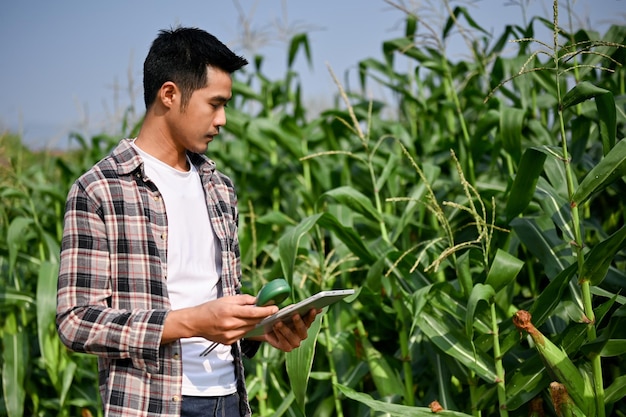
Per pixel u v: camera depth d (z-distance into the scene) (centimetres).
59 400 408
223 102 212
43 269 381
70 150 618
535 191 302
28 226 434
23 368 388
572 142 352
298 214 452
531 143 384
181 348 207
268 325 211
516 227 307
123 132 520
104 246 203
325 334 331
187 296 212
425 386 351
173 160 218
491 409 301
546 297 272
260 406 351
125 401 201
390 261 319
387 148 445
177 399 202
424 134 460
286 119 454
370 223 390
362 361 334
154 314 195
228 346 222
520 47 399
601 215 377
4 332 397
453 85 410
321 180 443
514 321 252
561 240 302
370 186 421
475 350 275
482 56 417
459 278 286
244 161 473
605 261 256
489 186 383
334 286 377
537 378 271
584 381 253
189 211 218
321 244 333
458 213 356
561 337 271
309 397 362
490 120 357
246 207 463
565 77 380
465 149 388
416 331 333
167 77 208
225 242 224
